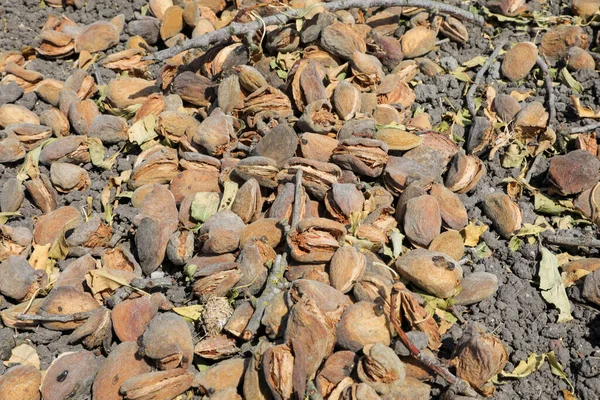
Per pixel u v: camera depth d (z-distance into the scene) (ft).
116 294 1.65
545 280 1.70
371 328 1.54
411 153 1.87
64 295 1.65
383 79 2.03
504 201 1.80
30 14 2.44
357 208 1.73
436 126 2.05
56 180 1.90
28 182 1.88
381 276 1.61
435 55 2.20
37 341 1.64
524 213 1.85
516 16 2.31
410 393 1.50
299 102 1.96
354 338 1.54
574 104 2.03
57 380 1.55
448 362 1.53
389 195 1.82
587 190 1.85
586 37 2.19
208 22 2.27
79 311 1.65
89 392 1.57
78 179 1.91
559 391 1.58
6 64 2.20
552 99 2.04
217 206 1.77
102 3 2.44
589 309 1.68
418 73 2.15
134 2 2.43
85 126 2.01
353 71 2.03
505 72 2.14
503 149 1.96
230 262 1.67
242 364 1.55
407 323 1.57
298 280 1.58
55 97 2.14
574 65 2.14
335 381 1.50
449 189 1.86
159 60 1.94
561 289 1.69
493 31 2.30
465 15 2.23
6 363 1.61
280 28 2.09
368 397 1.43
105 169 1.97
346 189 1.74
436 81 2.12
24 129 1.99
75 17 2.43
